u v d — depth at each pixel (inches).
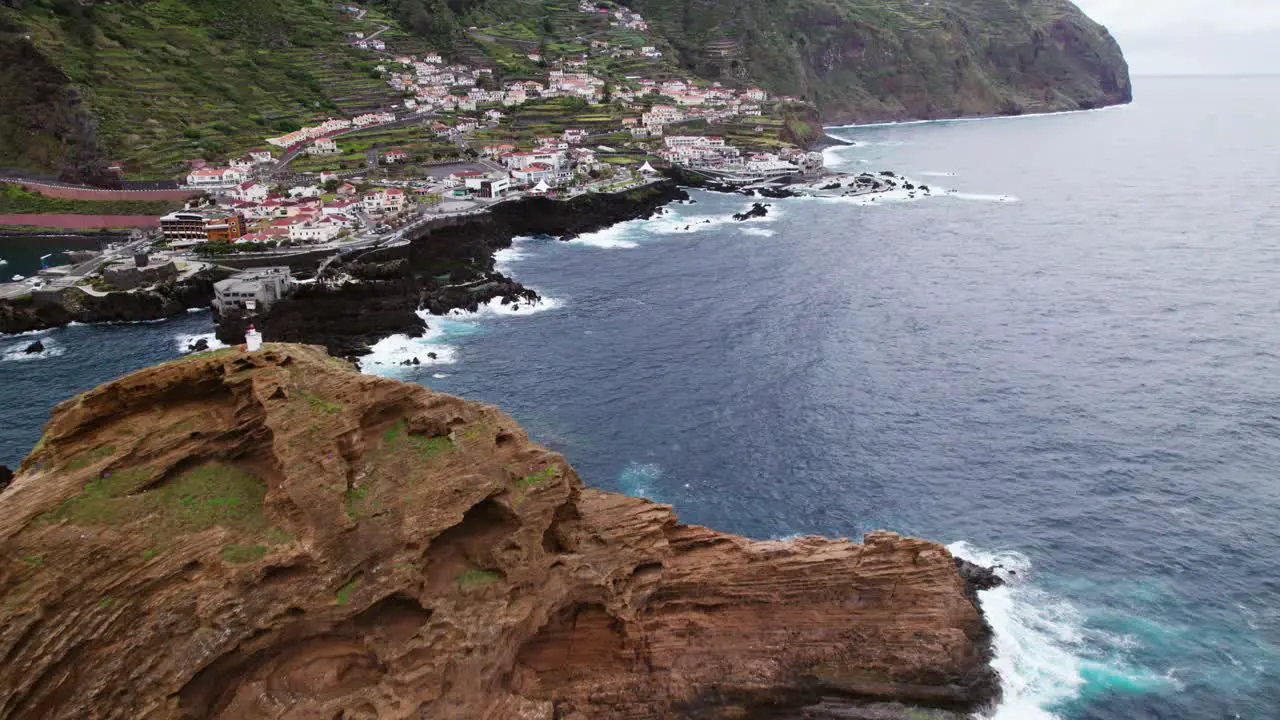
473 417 1734.7
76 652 1195.9
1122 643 2005.4
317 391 1568.7
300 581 1406.3
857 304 4832.7
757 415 3316.9
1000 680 1856.5
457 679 1482.5
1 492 1375.5
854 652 1847.9
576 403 3422.7
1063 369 3786.9
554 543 1775.3
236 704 1355.8
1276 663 1942.7
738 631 1841.8
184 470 1460.4
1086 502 2652.6
